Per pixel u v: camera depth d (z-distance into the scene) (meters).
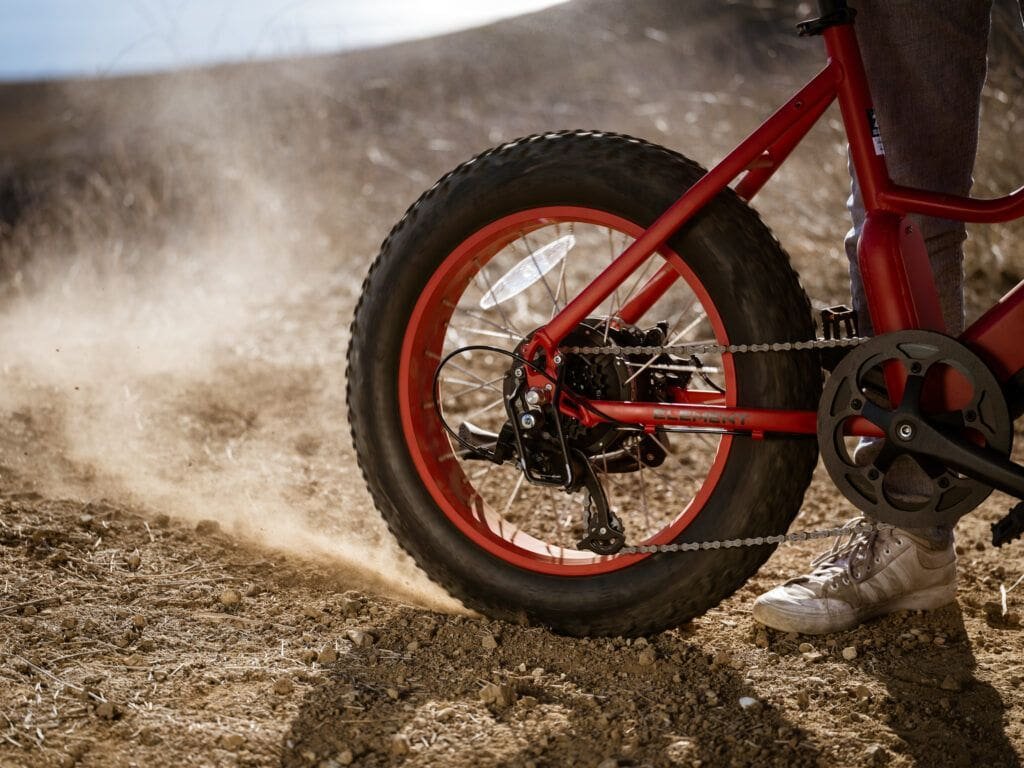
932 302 1.76
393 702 1.75
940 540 2.01
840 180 4.59
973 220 1.70
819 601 2.00
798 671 1.87
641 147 1.86
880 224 1.74
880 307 1.73
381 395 1.99
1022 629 2.03
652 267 2.59
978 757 1.63
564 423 1.92
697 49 7.00
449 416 3.31
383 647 1.94
